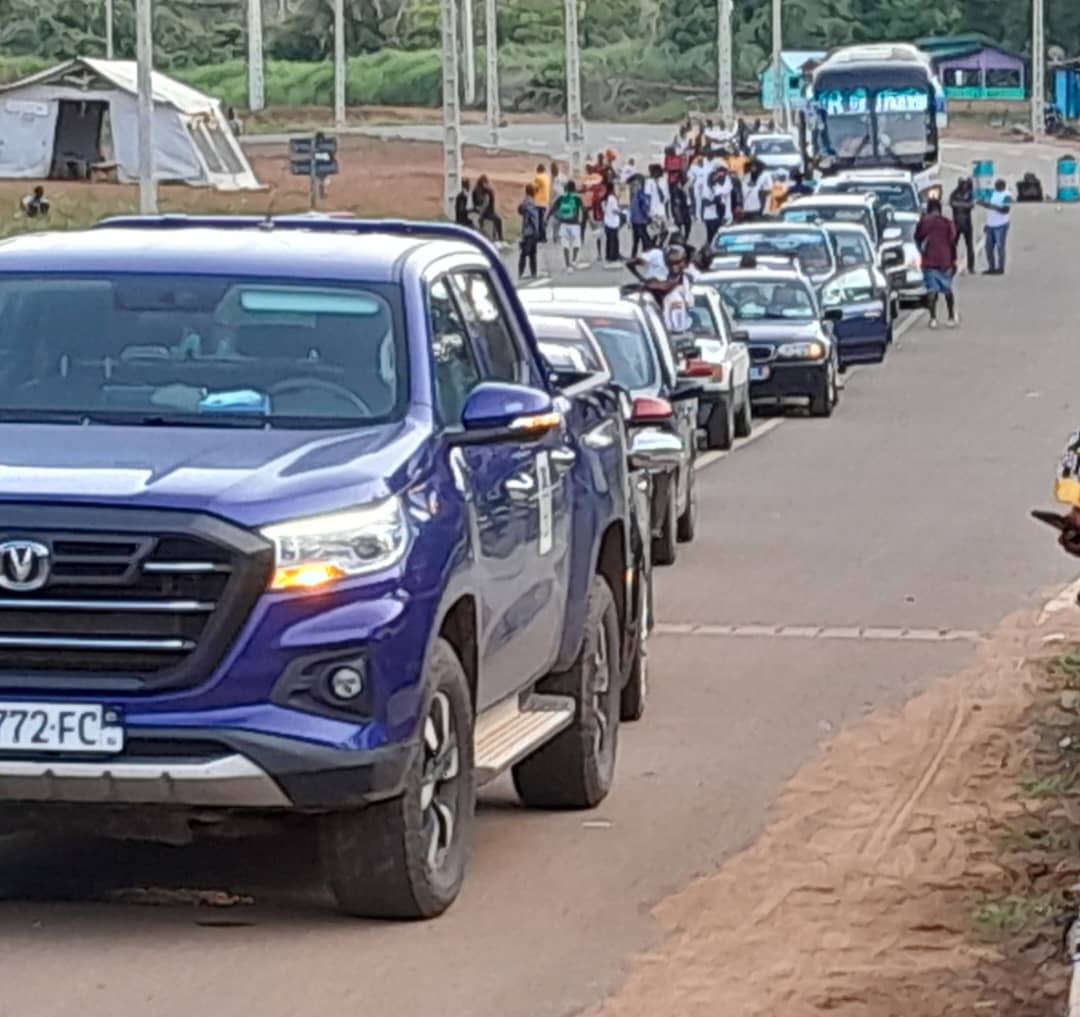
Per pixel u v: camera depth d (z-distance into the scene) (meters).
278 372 8.62
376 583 7.70
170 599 7.55
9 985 7.46
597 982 7.53
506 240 58.75
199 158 64.31
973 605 15.86
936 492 22.30
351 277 8.89
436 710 8.16
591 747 9.98
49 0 108.31
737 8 117.62
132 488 7.62
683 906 8.42
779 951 7.81
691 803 10.20
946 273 43.53
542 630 9.30
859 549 18.62
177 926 8.16
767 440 27.31
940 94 64.31
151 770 7.54
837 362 32.12
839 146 63.31
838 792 10.33
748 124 93.12
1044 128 105.62
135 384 8.62
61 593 7.57
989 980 7.39
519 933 8.10
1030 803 9.92
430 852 8.16
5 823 7.91
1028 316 45.38
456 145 48.09
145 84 44.53
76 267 8.98
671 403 18.02
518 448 9.09
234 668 7.54
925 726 11.70
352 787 7.65
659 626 15.09
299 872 8.92
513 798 10.37
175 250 9.09
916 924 8.09
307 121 100.31
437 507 8.11
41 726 7.56
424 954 7.84
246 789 7.58
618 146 90.44
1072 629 14.55
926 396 32.53
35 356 8.73
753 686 13.05
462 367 9.06
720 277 31.06
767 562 17.98
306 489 7.73
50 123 65.56
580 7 120.50
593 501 10.06
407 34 119.31
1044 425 28.59
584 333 16.95
